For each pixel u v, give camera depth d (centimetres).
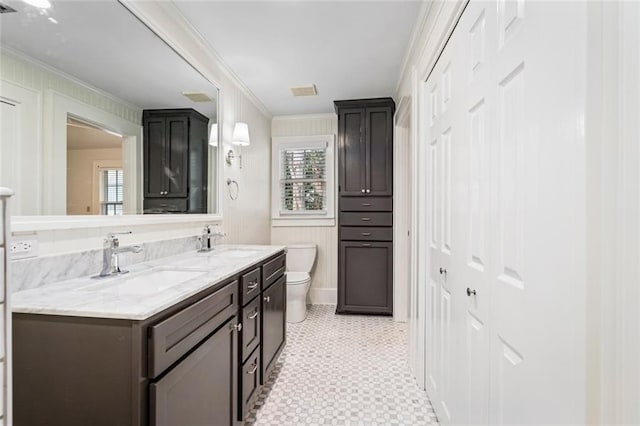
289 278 331
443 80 160
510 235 91
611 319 53
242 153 308
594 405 56
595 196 56
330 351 259
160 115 187
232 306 147
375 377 217
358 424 169
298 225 400
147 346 88
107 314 87
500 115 97
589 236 57
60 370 90
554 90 69
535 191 78
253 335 175
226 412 140
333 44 230
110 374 88
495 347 101
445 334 156
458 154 136
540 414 75
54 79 125
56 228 122
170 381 96
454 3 134
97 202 144
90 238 139
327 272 397
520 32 85
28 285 112
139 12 164
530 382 80
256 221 349
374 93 326
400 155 326
